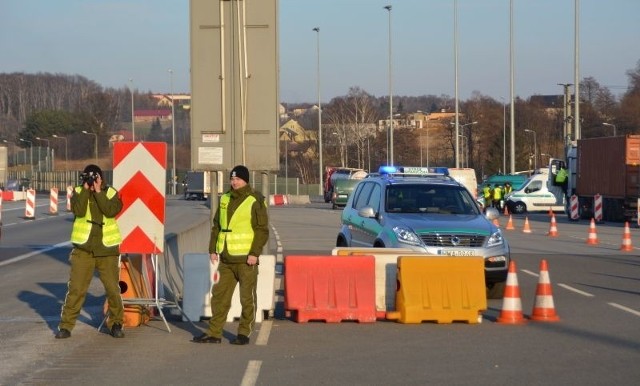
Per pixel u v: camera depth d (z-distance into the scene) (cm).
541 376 1076
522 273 2275
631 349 1253
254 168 1691
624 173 4847
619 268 2403
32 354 1202
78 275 1316
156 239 1424
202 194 8688
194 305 1470
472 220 1800
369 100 13488
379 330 1405
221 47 1677
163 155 1429
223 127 1688
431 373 1090
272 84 1683
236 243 1262
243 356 1193
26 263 2448
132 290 1438
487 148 12300
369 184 2016
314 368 1117
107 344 1276
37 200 8244
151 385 1021
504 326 1456
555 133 12756
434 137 14488
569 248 3108
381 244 1778
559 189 6338
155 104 19088
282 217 5422
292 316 1505
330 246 3152
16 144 15500
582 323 1488
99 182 1310
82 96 17038
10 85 16988
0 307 1631
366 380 1050
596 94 12706
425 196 1902
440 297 1480
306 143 13150
